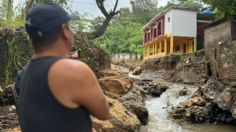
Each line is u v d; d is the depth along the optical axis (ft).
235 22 49.52
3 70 32.83
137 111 34.99
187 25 90.53
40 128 5.68
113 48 161.68
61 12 5.99
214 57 51.31
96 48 42.52
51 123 5.62
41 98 5.66
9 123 22.79
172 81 70.38
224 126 36.68
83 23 42.34
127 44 161.48
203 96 41.42
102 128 25.38
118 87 37.68
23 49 33.45
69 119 5.65
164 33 96.73
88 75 5.72
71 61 5.74
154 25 108.88
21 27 34.04
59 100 5.60
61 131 5.62
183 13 90.38
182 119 39.34
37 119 5.69
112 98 35.14
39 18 5.81
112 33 169.58
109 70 44.21
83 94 5.66
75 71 5.63
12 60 32.91
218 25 53.72
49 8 5.90
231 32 49.44
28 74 5.93
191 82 62.28
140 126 32.07
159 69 81.51
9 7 39.73
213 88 41.11
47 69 5.65
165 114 41.45
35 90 5.71
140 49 153.38
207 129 35.09
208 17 92.17
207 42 58.39
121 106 31.96
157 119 39.40
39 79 5.67
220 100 36.94
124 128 28.32
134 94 39.06
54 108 5.62
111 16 49.39
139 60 142.10
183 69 67.51
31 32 5.86
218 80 41.98
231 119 37.24
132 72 96.12
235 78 39.42
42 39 5.86
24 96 5.96
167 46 98.27
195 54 63.21
